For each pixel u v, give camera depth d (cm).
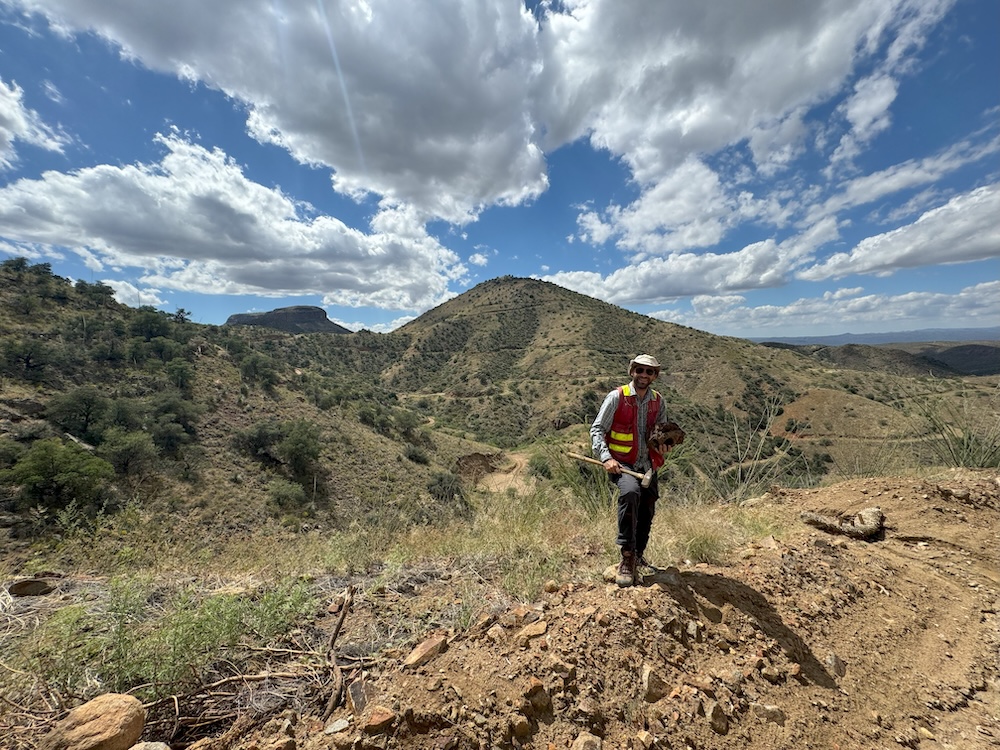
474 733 165
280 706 183
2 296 5872
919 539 446
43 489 2222
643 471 305
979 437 663
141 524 342
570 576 327
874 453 725
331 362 15312
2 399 3809
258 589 289
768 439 667
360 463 4562
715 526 427
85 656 189
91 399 3872
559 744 170
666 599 268
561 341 14412
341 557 358
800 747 194
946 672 260
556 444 550
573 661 203
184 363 5381
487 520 454
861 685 241
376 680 193
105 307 7069
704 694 208
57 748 139
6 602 257
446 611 269
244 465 4044
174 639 197
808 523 503
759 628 266
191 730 173
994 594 350
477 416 9494
